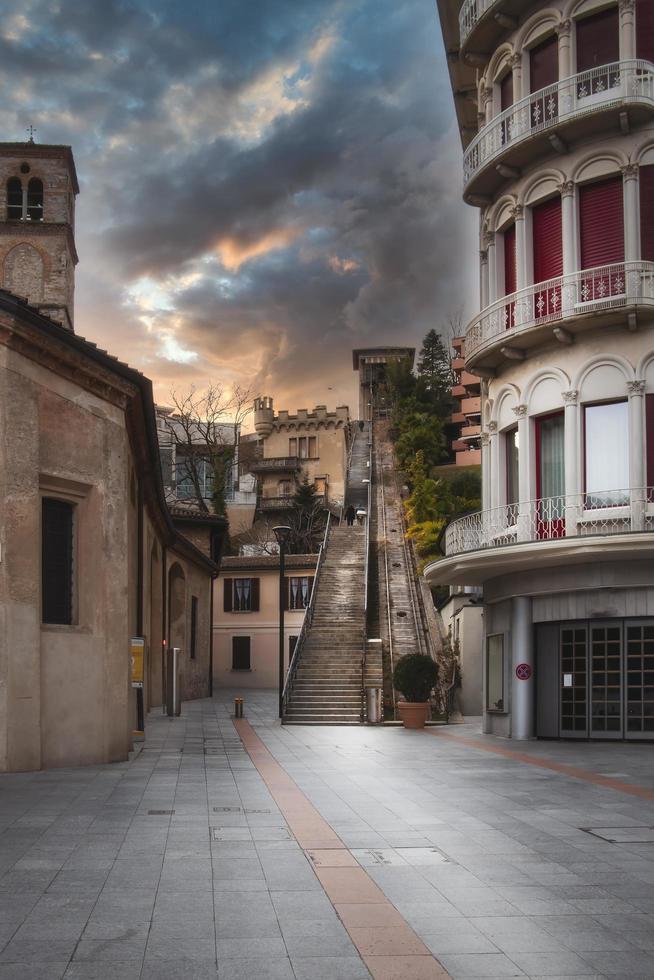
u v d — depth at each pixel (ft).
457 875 26.84
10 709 47.39
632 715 66.28
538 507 71.72
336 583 138.21
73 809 37.17
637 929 21.76
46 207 178.81
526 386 72.74
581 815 36.99
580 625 69.46
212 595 151.94
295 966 19.08
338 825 34.45
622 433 67.72
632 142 68.13
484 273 80.74
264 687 168.66
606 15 69.97
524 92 74.13
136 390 57.82
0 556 47.29
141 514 79.46
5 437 47.88
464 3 79.30
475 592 100.99
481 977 18.60
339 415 329.72
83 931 21.13
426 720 89.35
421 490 159.33
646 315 66.08
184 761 55.88
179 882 25.57
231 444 293.43
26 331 48.42
